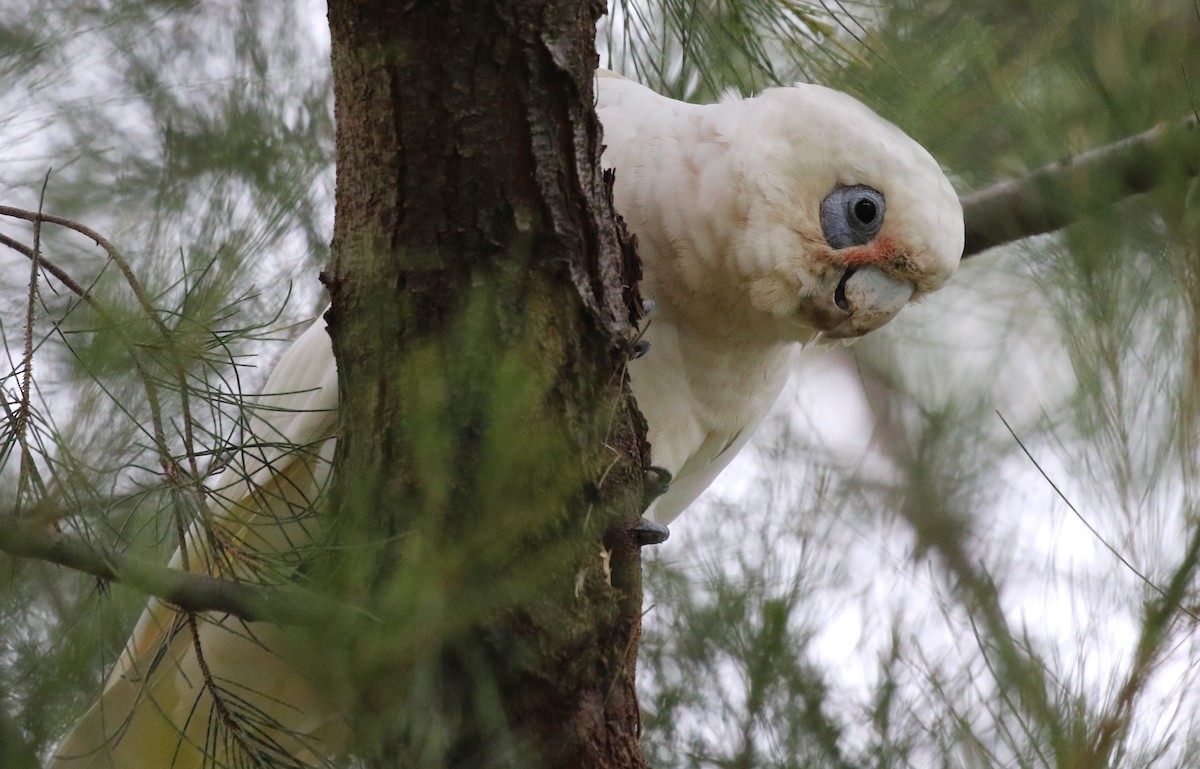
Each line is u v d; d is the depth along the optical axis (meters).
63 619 3.96
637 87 7.51
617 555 4.90
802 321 7.62
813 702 6.09
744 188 7.16
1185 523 5.27
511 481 4.49
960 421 8.12
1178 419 5.43
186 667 6.79
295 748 7.05
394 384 4.68
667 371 7.53
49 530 3.96
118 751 6.93
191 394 4.62
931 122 7.30
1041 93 6.73
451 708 4.53
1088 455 5.70
